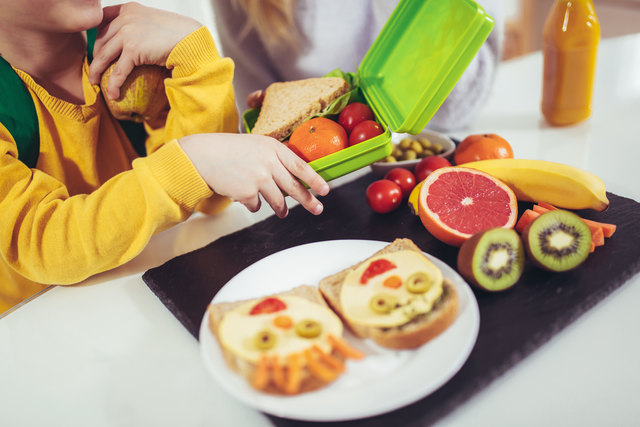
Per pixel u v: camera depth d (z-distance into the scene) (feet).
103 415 2.03
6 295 3.63
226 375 1.85
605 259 2.45
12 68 3.27
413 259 2.24
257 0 4.70
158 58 3.27
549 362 2.00
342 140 2.88
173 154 2.70
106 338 2.46
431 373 1.79
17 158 3.00
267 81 5.26
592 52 3.66
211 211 3.42
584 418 1.75
